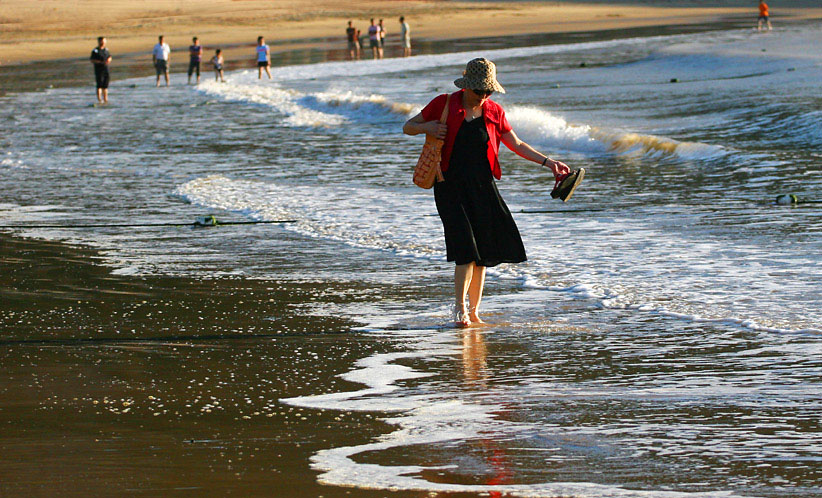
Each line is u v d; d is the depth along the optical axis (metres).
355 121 82.06
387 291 27.00
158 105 100.94
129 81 137.50
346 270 29.81
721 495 12.53
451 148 22.67
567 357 19.98
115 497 12.62
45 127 81.88
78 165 58.78
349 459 14.18
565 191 22.45
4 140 73.19
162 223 39.06
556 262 29.66
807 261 28.17
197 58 130.12
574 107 83.75
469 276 23.42
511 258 23.08
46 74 151.75
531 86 106.94
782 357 19.34
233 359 20.34
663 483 12.98
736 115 69.06
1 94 118.38
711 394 17.14
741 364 18.98
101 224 39.09
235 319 24.11
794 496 12.46
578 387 17.86
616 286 26.34
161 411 16.84
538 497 12.55
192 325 23.53
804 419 15.60
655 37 190.38
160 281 28.78
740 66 115.56
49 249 34.06
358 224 37.28
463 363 19.80
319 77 133.62
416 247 32.78
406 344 21.45
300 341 21.91
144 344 21.69
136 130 78.44
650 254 30.16
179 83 131.88
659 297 24.92
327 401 17.36
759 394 17.03
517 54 162.12
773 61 116.12
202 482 13.20
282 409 16.91
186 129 78.38
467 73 22.44
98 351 21.09
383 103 89.81
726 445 14.48
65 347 21.47
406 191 45.19
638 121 71.50
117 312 24.97
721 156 51.44
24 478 13.41
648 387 17.70
